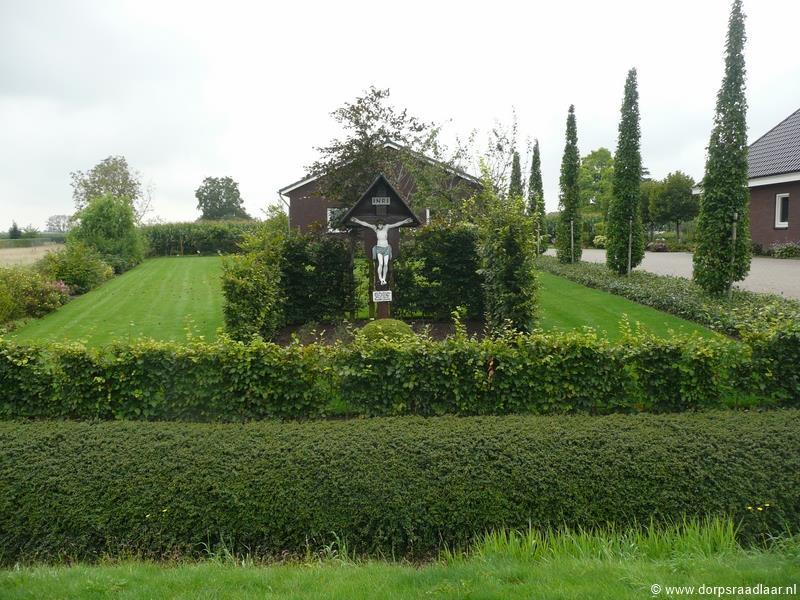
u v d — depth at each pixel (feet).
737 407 18.13
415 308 37.24
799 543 11.10
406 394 17.47
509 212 28.89
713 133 34.60
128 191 146.92
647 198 119.14
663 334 28.76
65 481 12.76
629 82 47.16
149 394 17.58
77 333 34.37
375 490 12.37
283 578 10.31
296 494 12.37
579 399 17.60
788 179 64.69
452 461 12.99
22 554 12.09
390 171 47.73
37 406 17.80
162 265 79.87
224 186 200.95
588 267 56.18
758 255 71.82
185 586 10.02
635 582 9.50
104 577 10.36
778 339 17.66
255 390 17.43
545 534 11.82
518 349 18.07
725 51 34.30
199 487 12.53
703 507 11.97
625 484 12.32
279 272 34.24
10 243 102.01
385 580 10.07
